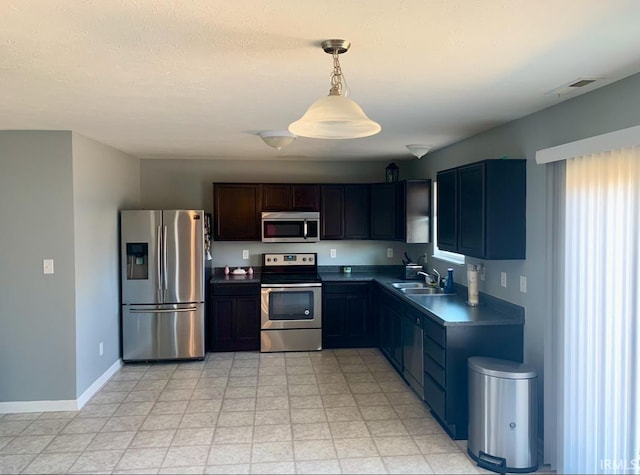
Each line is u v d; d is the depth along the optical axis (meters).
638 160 2.34
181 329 5.12
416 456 3.12
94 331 4.32
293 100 2.92
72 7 1.62
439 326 3.48
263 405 3.97
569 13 1.68
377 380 4.55
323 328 5.61
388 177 5.92
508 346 3.39
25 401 3.90
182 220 5.09
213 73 2.37
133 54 2.09
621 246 2.46
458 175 3.88
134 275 5.11
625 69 2.31
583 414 2.74
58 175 3.87
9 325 3.89
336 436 3.41
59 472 2.94
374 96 2.83
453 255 5.05
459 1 1.59
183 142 4.55
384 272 6.22
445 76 2.42
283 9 1.64
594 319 2.65
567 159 2.84
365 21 1.75
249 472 2.93
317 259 6.25
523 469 2.91
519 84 2.57
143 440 3.36
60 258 3.89
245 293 5.49
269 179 6.12
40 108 3.11
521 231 3.38
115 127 3.77
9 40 1.92
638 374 2.37
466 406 3.36
